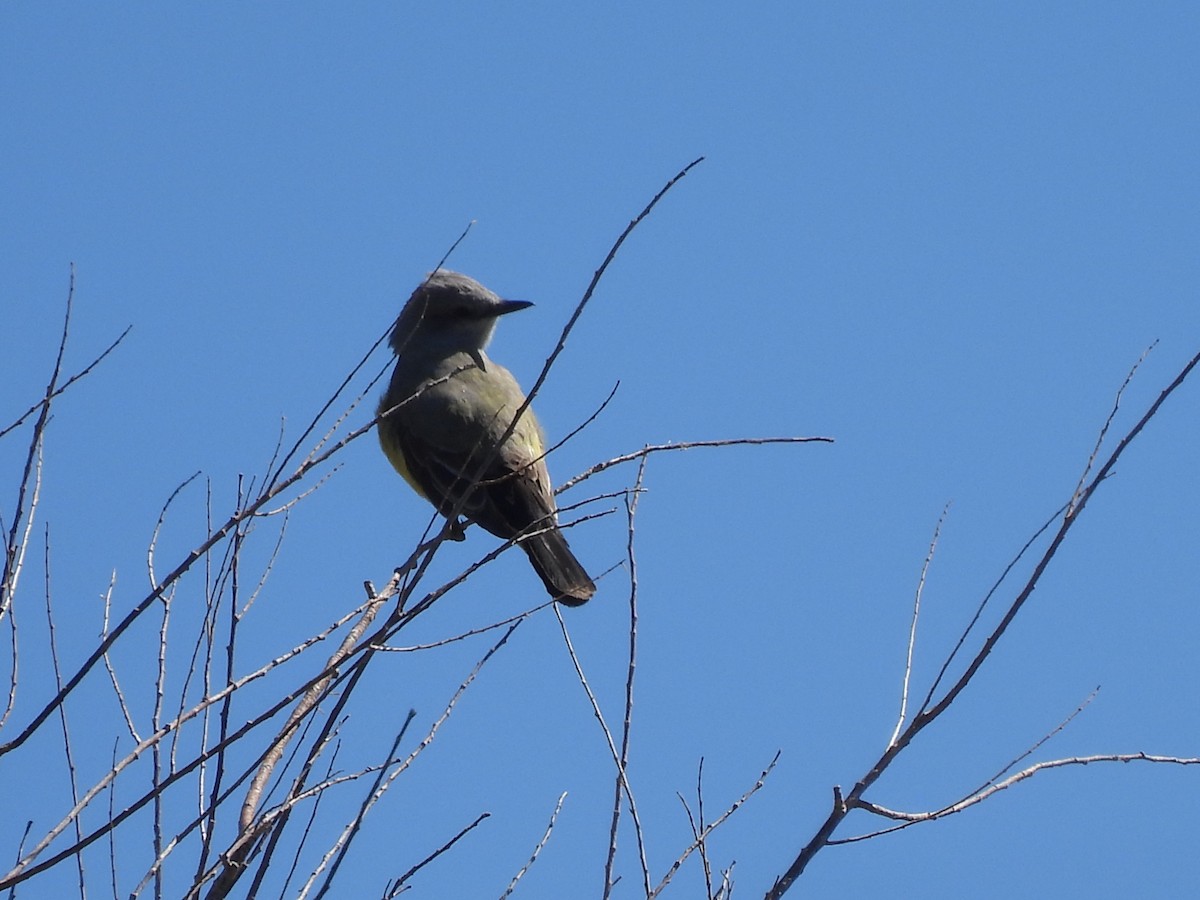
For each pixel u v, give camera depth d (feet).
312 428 27.63
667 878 28.09
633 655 30.12
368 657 26.66
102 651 25.03
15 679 26.53
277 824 25.96
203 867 25.85
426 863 27.48
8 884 23.44
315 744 26.66
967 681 28.60
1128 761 28.99
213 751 25.13
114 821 24.38
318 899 25.61
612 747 29.99
